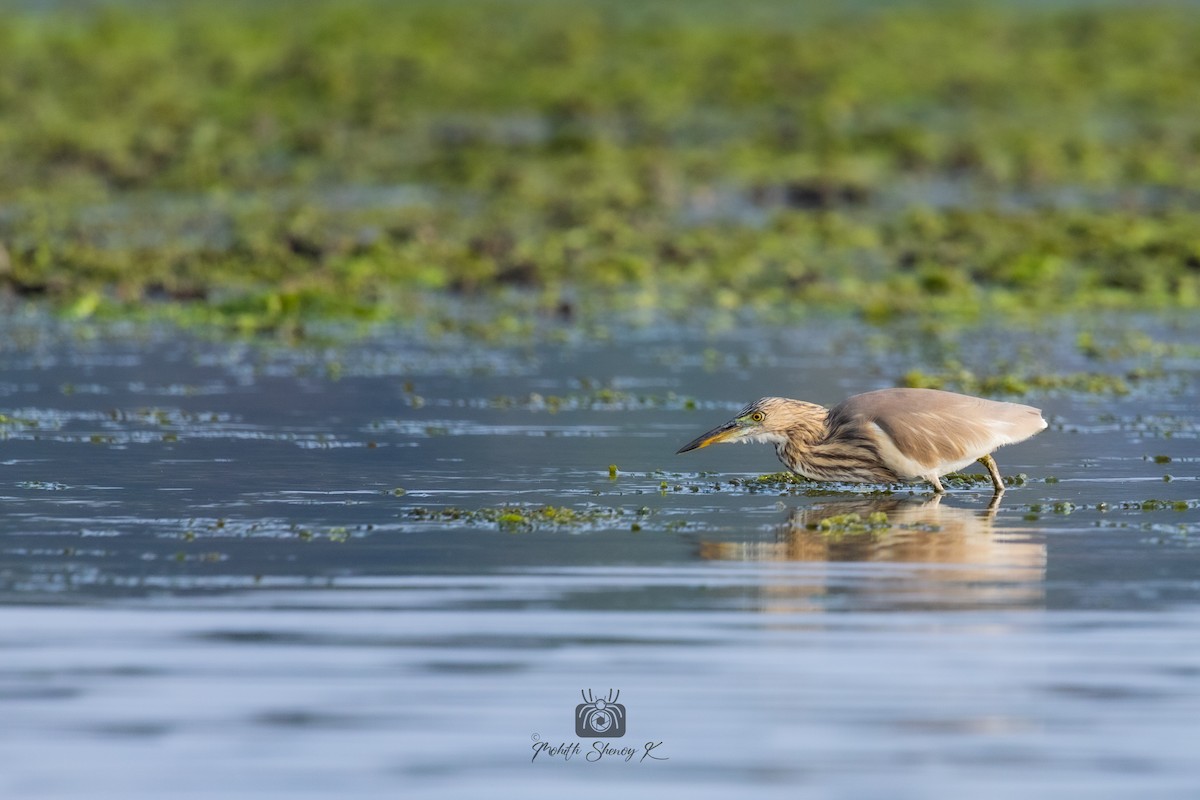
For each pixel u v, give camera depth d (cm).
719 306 2895
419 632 1102
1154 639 1093
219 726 952
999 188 4206
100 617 1130
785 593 1191
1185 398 2059
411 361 2331
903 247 3406
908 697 995
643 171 4222
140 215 3709
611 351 2439
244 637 1089
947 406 1547
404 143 4647
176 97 4959
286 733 942
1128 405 2009
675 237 3484
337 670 1030
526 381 2181
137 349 2411
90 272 3009
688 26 6175
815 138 4659
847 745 930
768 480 1606
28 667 1034
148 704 978
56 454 1695
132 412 1928
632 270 3173
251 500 1495
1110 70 5644
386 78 5272
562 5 6662
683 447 1614
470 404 2011
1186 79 5553
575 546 1323
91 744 927
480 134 4738
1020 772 898
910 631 1107
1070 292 3005
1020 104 5247
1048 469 1658
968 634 1102
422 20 6138
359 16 6169
